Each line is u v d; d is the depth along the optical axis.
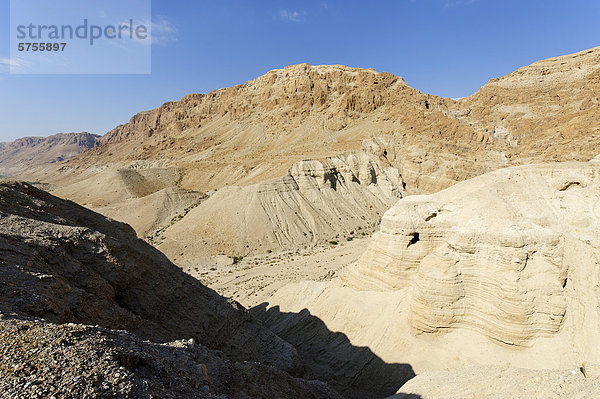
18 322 10.72
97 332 11.59
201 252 66.19
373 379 25.11
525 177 28.06
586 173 26.55
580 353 20.28
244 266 60.41
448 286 24.72
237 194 80.75
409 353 25.05
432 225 28.47
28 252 15.73
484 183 28.92
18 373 8.41
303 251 67.12
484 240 24.27
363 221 83.81
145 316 19.94
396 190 98.44
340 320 31.27
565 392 12.99
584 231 23.22
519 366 21.23
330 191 88.88
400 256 29.56
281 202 79.44
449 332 24.89
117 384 9.19
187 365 13.23
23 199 20.56
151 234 75.94
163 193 94.19
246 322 27.09
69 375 8.79
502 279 22.98
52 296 14.11
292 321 34.84
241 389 14.61
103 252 19.38
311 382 20.42
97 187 113.88
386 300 29.70
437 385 18.25
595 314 20.67
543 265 22.86
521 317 22.09
